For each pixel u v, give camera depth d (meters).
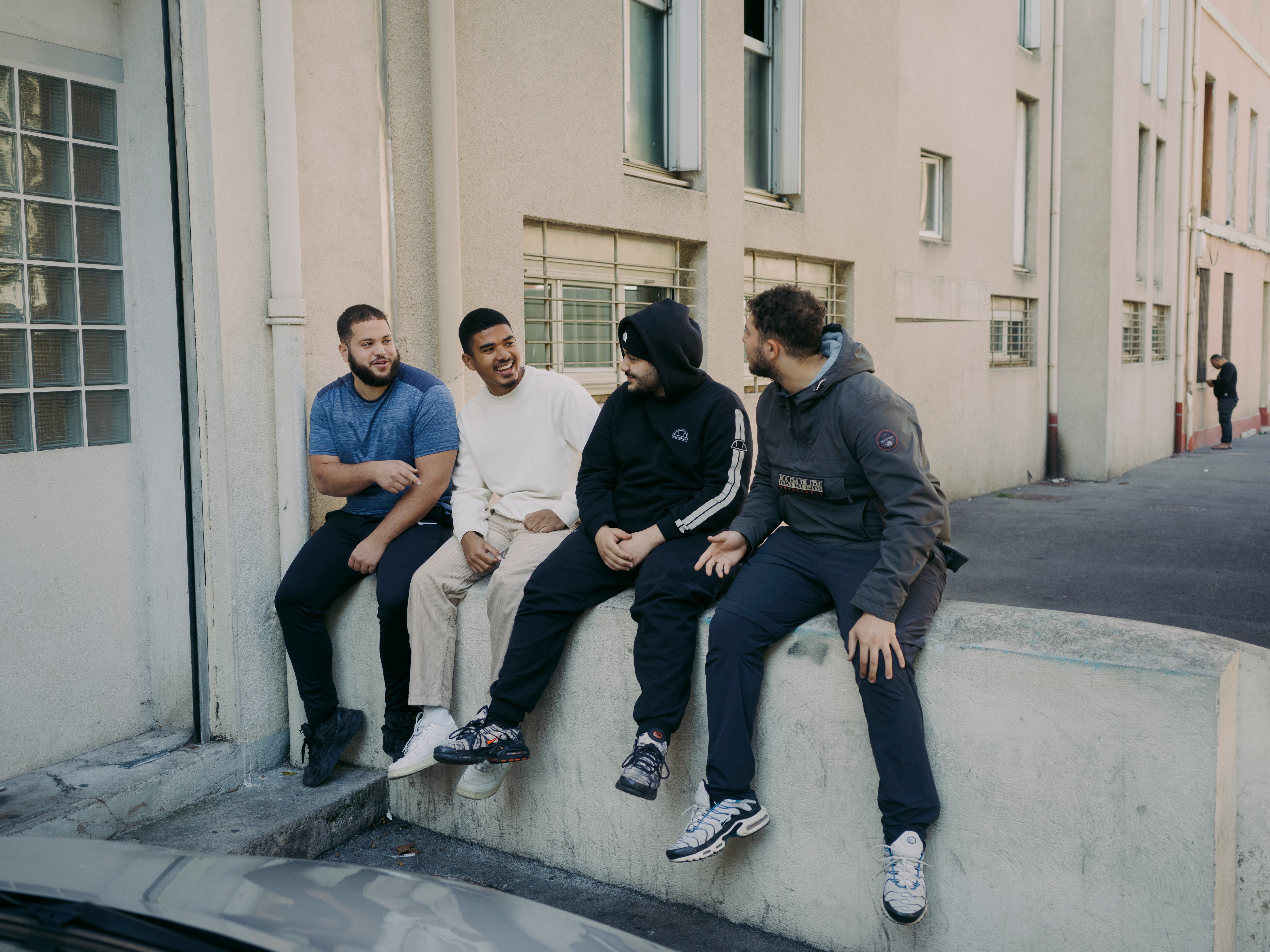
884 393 2.70
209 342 3.56
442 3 4.46
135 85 3.56
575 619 3.25
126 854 1.82
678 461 3.15
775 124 7.43
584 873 3.38
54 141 3.38
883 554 2.62
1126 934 2.49
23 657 3.36
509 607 3.31
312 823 3.49
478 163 4.90
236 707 3.68
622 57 5.82
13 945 1.48
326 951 1.50
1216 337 20.30
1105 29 13.57
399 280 4.43
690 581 2.95
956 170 11.31
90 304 3.51
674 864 3.18
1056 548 9.01
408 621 3.49
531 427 3.63
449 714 3.49
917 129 10.41
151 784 3.39
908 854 2.60
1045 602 6.97
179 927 1.51
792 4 7.26
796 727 2.90
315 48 3.84
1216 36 18.94
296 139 3.68
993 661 2.59
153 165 3.58
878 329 8.60
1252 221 22.11
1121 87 13.94
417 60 4.45
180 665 3.77
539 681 3.17
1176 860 2.41
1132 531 9.93
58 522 3.44
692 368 3.12
